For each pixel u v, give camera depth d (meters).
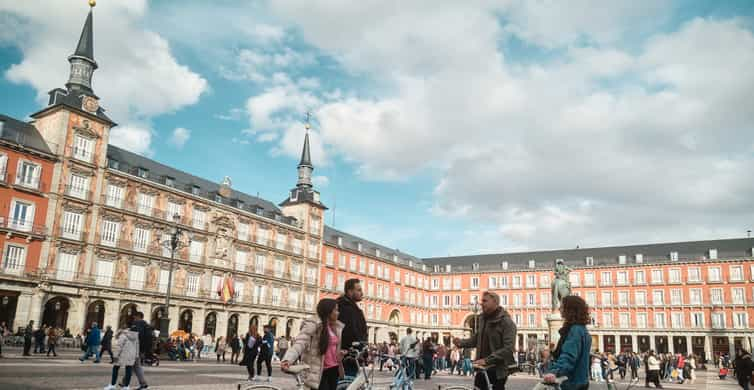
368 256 90.88
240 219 66.81
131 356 14.01
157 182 57.88
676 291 85.12
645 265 88.12
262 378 21.47
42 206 47.03
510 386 25.50
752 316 78.88
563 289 32.31
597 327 89.62
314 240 78.62
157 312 56.62
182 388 16.03
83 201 49.78
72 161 49.47
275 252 71.19
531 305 95.38
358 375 8.59
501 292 98.94
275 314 69.50
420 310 103.44
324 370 7.73
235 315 64.81
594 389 25.59
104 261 51.38
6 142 44.78
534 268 96.81
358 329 8.77
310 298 76.31
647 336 86.50
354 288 8.99
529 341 87.62
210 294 61.25
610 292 90.19
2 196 44.41
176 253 58.03
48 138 49.53
